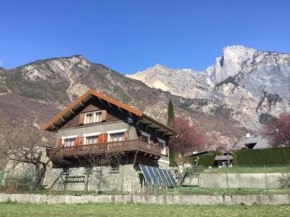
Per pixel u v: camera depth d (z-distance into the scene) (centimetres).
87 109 3288
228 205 1897
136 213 1661
